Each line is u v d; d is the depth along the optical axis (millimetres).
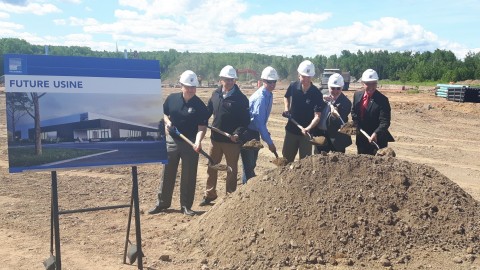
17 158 4023
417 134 17328
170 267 4996
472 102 28562
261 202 5512
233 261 4996
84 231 6211
